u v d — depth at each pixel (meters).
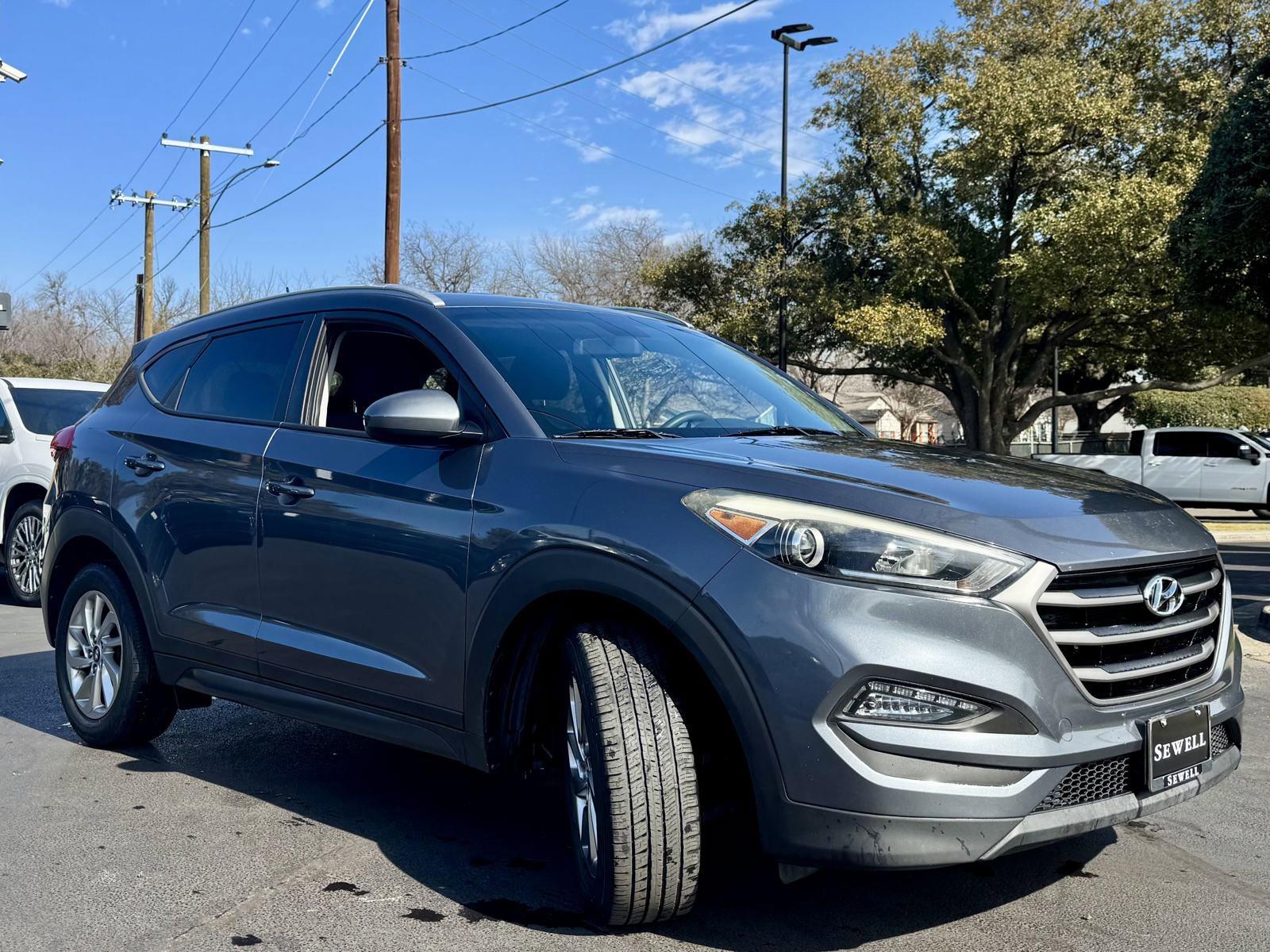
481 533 2.97
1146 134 22.92
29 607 8.60
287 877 3.09
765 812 2.46
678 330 4.12
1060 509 2.65
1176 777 2.66
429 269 42.91
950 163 23.66
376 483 3.29
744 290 27.41
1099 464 21.83
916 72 26.38
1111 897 2.98
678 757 2.61
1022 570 2.44
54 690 5.48
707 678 2.60
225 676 3.79
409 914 2.84
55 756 4.31
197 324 4.40
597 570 2.68
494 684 2.96
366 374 3.63
